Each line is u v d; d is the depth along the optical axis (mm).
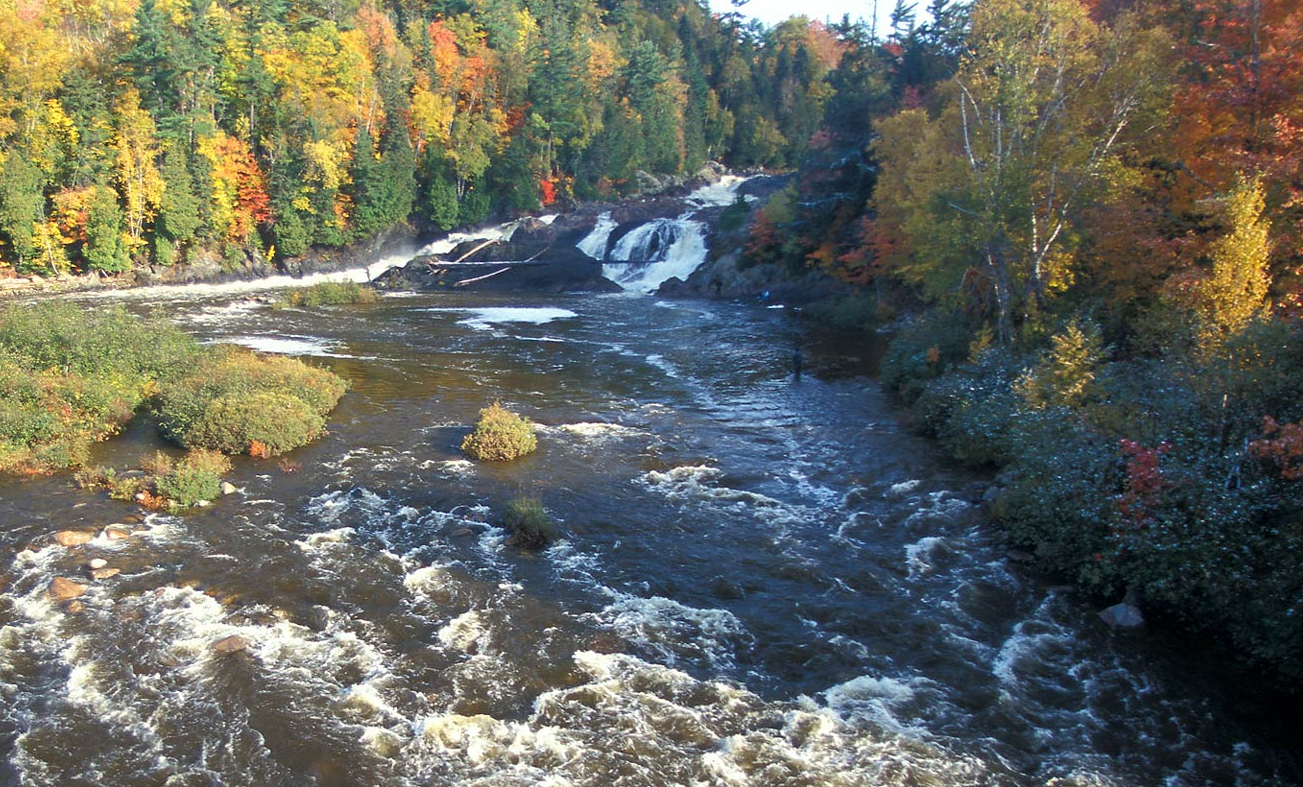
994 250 26453
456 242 75125
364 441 22359
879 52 70812
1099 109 26766
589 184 89062
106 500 17422
